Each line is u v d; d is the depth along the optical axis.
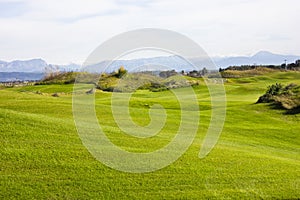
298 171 20.03
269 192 16.61
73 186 16.03
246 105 51.16
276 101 50.47
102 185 16.31
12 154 18.67
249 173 19.02
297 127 38.97
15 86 78.88
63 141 21.36
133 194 15.71
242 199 15.74
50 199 14.85
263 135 34.31
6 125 22.73
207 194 16.05
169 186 16.67
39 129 23.03
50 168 17.61
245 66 124.69
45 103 35.62
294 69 128.75
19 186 15.66
